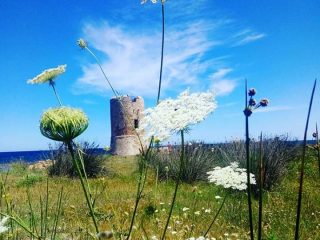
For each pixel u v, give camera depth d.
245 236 6.04
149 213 2.33
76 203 7.28
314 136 1.58
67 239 4.41
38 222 5.13
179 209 7.73
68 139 1.95
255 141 13.54
